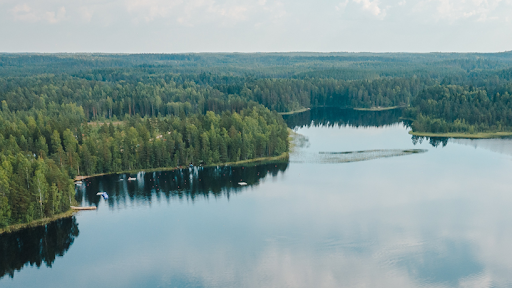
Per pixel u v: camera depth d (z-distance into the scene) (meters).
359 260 132.75
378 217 163.25
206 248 141.62
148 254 138.38
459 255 134.88
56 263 134.00
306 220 161.25
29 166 163.75
